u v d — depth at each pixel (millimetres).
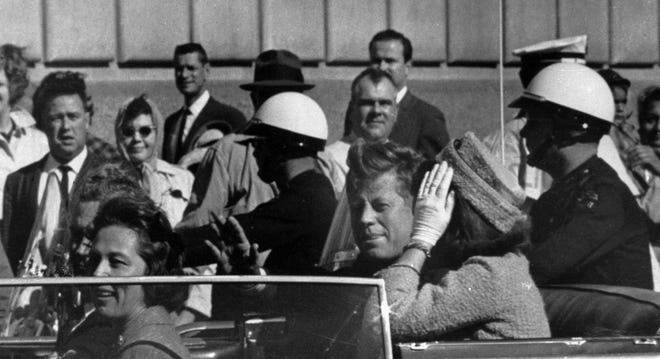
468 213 3979
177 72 6082
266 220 5117
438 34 6320
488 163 4004
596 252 5117
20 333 3203
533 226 5180
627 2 6430
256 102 5875
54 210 5754
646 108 6367
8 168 5777
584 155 5363
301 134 5367
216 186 5484
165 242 3678
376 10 6332
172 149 6035
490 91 6301
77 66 6051
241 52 6234
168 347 3207
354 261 4926
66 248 5531
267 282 3295
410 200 4449
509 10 6316
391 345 3420
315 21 6309
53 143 5879
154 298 3227
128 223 3643
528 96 5426
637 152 6297
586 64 6363
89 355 3205
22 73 5934
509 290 3830
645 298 4344
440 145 6098
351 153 4547
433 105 6176
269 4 6262
